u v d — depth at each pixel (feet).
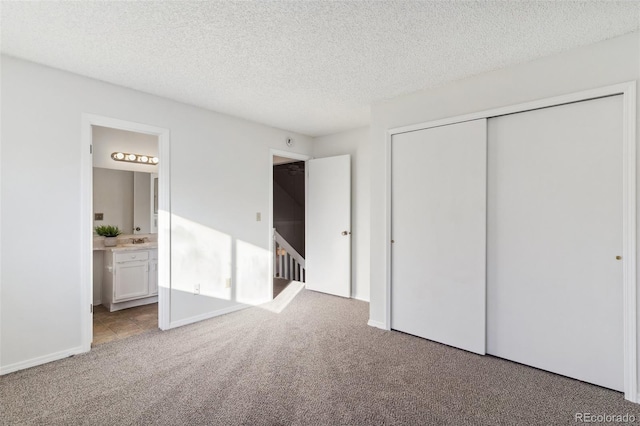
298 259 19.97
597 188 7.29
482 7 6.00
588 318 7.39
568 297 7.66
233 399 6.71
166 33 6.86
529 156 8.23
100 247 12.75
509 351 8.55
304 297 14.71
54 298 8.37
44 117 8.23
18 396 6.76
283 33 6.88
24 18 6.27
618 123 7.04
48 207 8.28
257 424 5.94
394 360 8.53
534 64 8.06
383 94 10.40
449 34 6.93
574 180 7.59
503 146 8.64
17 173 7.84
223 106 11.48
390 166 10.77
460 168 9.29
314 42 7.25
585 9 6.05
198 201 11.47
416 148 10.21
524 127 8.30
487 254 8.93
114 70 8.58
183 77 9.05
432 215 9.86
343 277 14.69
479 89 8.95
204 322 11.35
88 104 8.96
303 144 15.76
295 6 5.96
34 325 8.08
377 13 6.18
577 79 7.48
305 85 9.66
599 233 7.26
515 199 8.44
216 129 12.05
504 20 6.40
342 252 14.71
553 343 7.87
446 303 9.55
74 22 6.42
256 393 6.93
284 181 26.58
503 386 7.27
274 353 8.90
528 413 6.31
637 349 6.73
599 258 7.26
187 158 11.17
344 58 8.00
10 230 7.75
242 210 12.91
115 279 12.45
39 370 7.85
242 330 10.61
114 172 13.43
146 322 11.35
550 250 7.92
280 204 25.85
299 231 26.48
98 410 6.31
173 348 9.18
